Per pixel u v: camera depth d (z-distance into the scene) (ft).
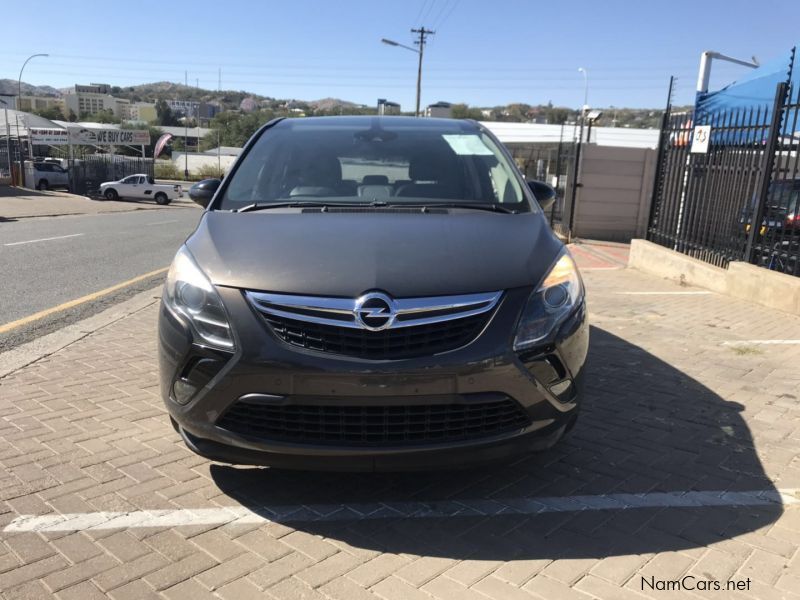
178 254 10.62
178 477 11.09
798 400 14.90
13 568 8.57
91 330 21.03
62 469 11.31
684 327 21.52
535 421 9.46
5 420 13.42
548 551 9.04
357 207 12.22
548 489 10.80
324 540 9.32
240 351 9.00
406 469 9.18
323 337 8.99
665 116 34.55
